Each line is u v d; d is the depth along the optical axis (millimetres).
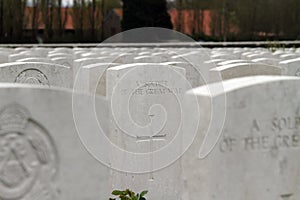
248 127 4969
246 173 5008
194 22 43594
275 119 5043
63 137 4105
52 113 4051
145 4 40062
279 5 41281
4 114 3926
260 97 4980
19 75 8961
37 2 41062
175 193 6633
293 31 40844
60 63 11898
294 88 5078
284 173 5137
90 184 4258
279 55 14430
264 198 5102
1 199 3980
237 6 42156
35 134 4020
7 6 39406
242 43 32750
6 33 39438
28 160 4023
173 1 43469
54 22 41688
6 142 3951
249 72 8367
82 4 41719
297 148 5156
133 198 6059
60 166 4121
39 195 4078
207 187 5016
